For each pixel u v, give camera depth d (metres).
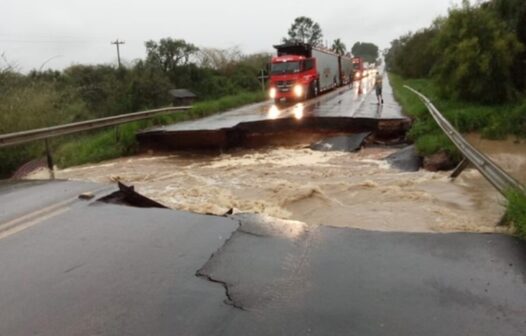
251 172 11.51
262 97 32.94
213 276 4.10
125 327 3.32
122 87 39.69
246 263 4.36
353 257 4.46
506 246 4.66
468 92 19.55
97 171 12.40
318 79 32.56
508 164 11.84
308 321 3.33
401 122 15.55
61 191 7.21
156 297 3.75
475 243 4.77
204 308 3.55
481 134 15.35
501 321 3.29
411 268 4.19
